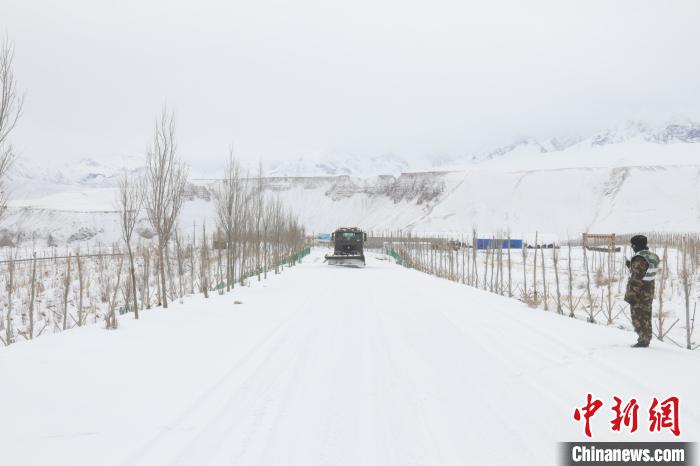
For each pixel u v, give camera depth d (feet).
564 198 509.35
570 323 38.60
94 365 24.32
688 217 458.50
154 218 44.52
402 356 27.81
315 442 15.99
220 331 34.35
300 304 49.55
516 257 167.02
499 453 15.31
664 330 46.75
